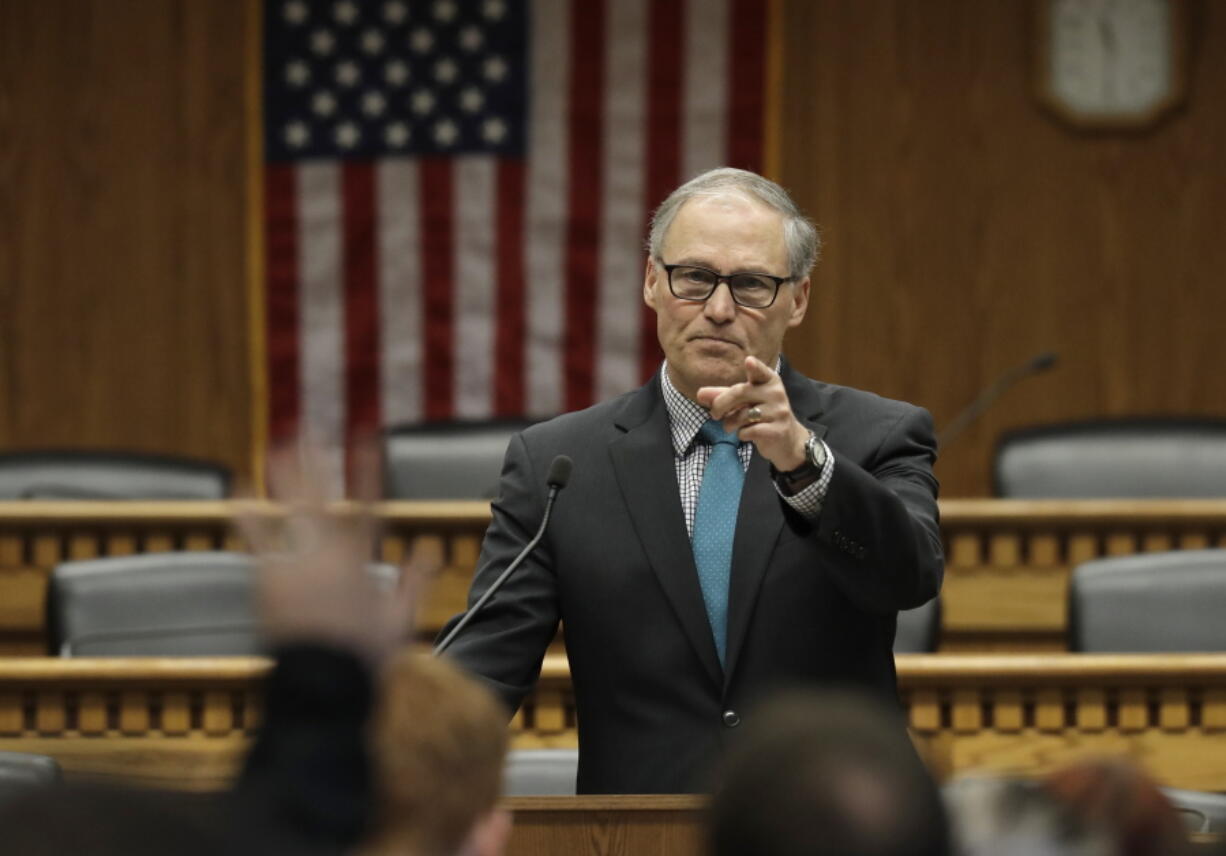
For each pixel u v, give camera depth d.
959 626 20.47
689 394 10.47
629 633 10.11
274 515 5.34
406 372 30.00
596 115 29.67
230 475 23.25
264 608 5.04
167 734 14.57
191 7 29.50
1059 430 23.44
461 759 5.26
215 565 16.72
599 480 10.40
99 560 16.52
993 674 14.27
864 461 10.23
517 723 14.78
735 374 10.15
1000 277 29.58
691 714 9.98
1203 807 12.36
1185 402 29.75
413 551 20.12
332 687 4.89
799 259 10.30
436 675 5.41
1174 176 29.52
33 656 20.70
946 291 29.59
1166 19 29.25
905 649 15.88
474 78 29.67
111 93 29.50
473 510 20.03
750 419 9.09
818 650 9.96
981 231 29.56
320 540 5.14
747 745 4.46
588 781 10.23
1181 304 29.61
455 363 30.00
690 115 29.58
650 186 29.70
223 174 29.67
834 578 9.43
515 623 10.25
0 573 20.62
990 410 29.69
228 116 29.64
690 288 10.17
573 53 29.62
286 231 29.77
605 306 29.95
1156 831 4.91
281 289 29.83
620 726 10.12
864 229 29.58
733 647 9.91
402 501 22.64
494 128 29.70
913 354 29.69
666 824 9.30
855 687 9.96
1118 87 29.38
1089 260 29.61
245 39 29.55
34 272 29.58
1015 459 23.12
